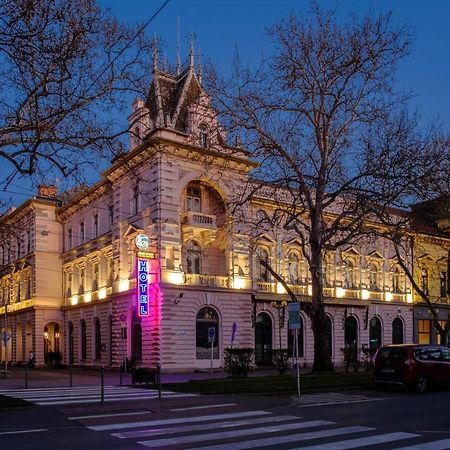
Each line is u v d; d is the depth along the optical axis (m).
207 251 40.34
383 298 50.94
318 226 27.61
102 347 44.34
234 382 22.38
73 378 32.62
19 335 57.09
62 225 54.56
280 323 42.69
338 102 27.05
